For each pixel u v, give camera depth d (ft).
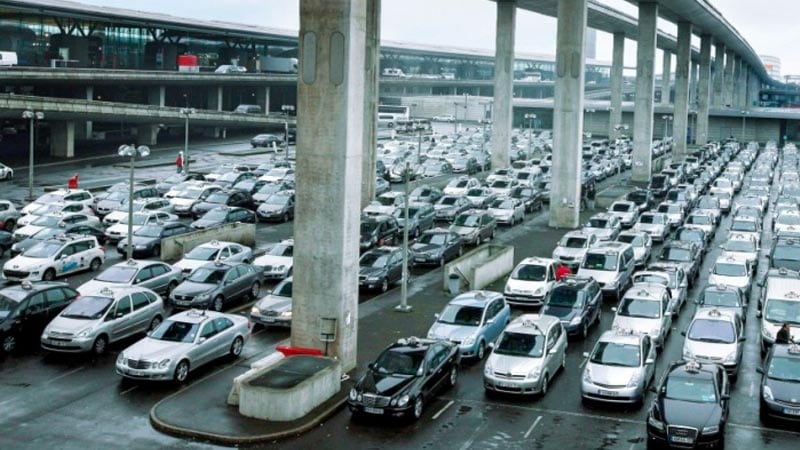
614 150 408.46
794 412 85.56
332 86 102.83
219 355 104.78
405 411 86.99
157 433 84.38
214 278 130.72
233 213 185.68
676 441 78.89
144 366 95.81
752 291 147.02
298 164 104.53
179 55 486.38
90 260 153.28
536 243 193.06
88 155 339.77
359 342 116.16
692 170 317.63
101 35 445.78
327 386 93.50
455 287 144.36
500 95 323.57
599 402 93.66
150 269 132.87
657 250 184.55
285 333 120.26
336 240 103.24
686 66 413.80
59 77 346.13
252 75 469.16
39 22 411.95
